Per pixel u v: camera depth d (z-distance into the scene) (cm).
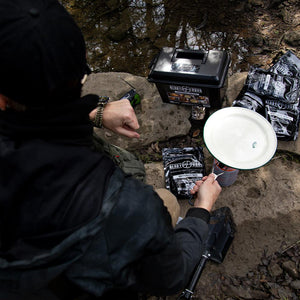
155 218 66
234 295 165
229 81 225
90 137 73
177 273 78
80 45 60
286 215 182
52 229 59
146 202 65
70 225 59
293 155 198
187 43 283
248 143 144
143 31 298
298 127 199
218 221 176
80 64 61
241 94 208
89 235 60
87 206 60
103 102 137
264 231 179
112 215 62
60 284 80
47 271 63
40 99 59
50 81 56
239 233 180
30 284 66
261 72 210
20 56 54
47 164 58
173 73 178
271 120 198
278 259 172
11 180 57
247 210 185
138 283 79
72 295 85
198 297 166
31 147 59
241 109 154
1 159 58
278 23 283
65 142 64
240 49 273
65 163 60
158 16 306
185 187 188
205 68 175
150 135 212
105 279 68
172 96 202
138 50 288
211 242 171
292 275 167
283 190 188
